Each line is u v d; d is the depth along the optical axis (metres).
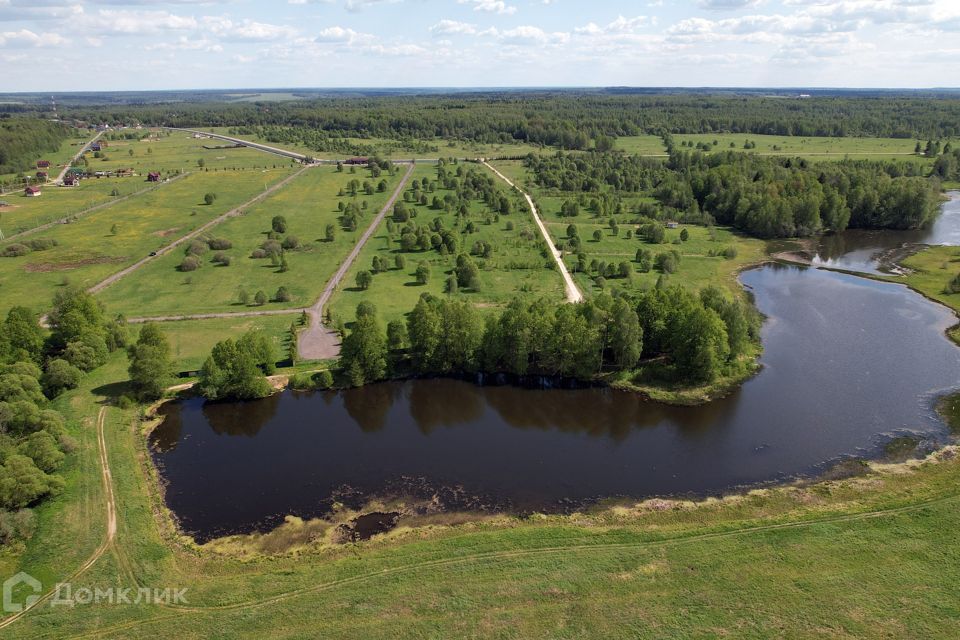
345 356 96.25
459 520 65.56
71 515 63.59
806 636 47.78
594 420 87.38
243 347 92.81
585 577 54.56
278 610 51.53
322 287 134.25
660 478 72.75
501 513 66.69
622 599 51.81
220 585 54.94
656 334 98.88
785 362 101.38
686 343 93.38
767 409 87.50
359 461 77.50
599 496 69.44
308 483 72.81
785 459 75.69
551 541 60.22
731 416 86.25
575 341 93.50
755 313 113.25
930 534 58.91
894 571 54.19
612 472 74.31
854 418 84.38
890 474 70.94
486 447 80.81
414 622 49.81
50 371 89.50
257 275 143.12
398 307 121.62
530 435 83.69
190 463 76.94
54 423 73.88
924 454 74.94
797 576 54.00
